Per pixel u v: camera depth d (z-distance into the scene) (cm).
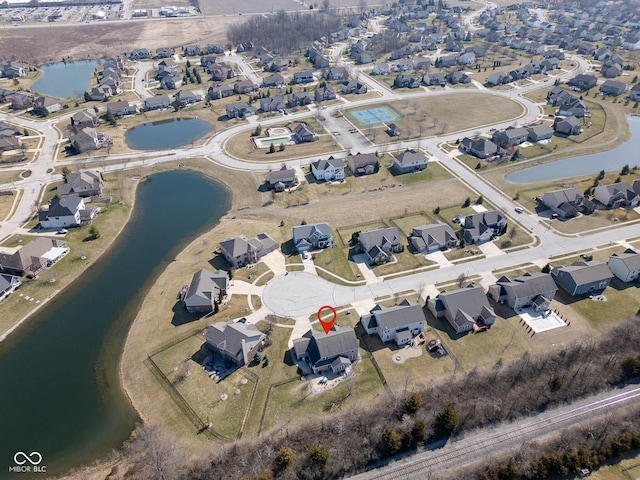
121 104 18812
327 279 9844
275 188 13250
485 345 8219
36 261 10244
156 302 9350
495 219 11156
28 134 17000
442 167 14500
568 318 8775
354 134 16838
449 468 6253
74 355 8325
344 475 6250
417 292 9450
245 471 6244
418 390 7331
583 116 17712
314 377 7669
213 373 7762
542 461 6166
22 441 6888
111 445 6794
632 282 9669
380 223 11750
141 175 14325
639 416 6831
